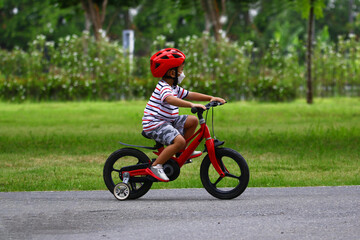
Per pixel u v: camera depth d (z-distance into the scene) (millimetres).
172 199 12578
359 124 29500
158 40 48281
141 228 9930
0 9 84688
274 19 79875
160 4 62000
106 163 12797
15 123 31297
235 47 47094
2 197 12828
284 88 46281
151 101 12383
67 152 20641
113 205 11922
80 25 79875
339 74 49188
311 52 44781
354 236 9312
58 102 47031
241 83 46719
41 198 12727
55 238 9336
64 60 47844
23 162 18406
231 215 10852
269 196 12766
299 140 23391
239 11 62156
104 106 42188
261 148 21422
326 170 16844
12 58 48344
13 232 9727
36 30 80375
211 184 12570
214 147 12367
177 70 12477
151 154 20422
